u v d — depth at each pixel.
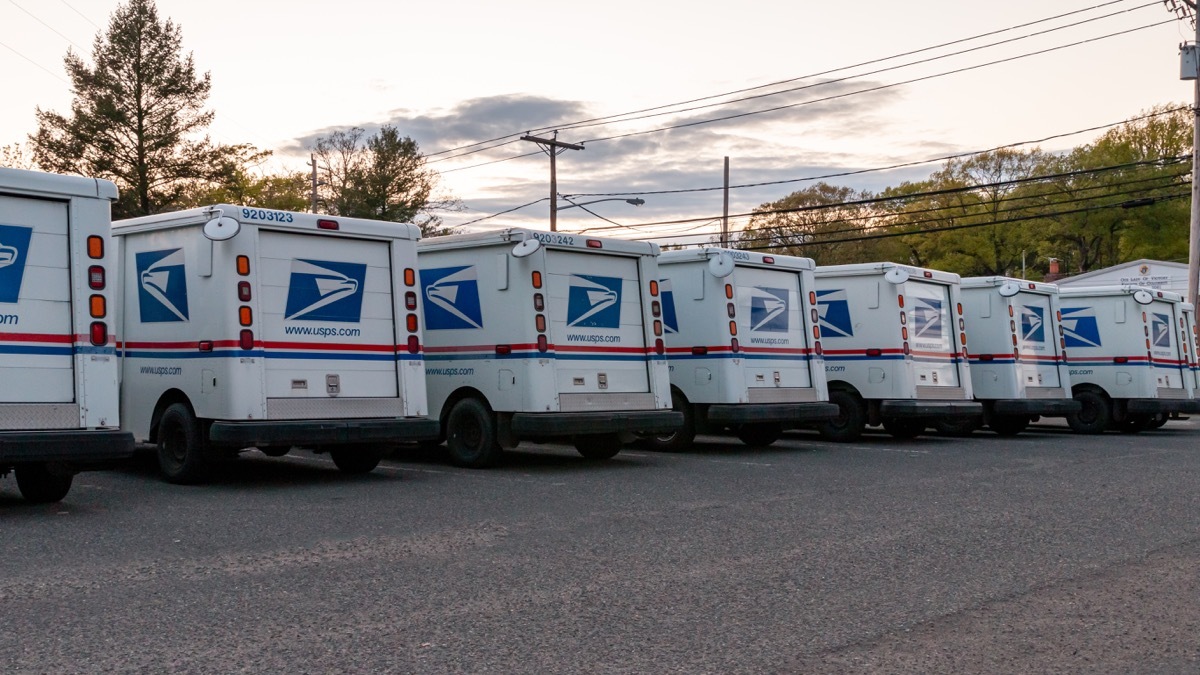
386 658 4.75
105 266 8.90
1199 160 29.48
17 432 8.33
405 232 11.60
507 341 12.29
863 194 68.31
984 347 18.77
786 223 67.25
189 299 10.66
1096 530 8.08
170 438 10.77
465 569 6.57
